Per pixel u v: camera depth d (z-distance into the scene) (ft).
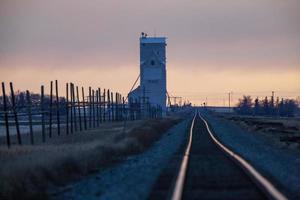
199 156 233.14
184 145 305.32
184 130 504.02
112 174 179.93
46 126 615.16
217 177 156.87
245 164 181.27
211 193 126.72
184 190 131.54
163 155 245.65
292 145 298.97
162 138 401.08
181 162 194.59
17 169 157.28
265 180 138.41
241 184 141.28
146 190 135.85
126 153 256.32
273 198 112.88
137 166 200.85
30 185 144.77
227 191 129.49
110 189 143.64
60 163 179.73
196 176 160.25
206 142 331.16
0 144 329.52
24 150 255.70
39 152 237.25
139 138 320.70
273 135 409.90
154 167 193.16
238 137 402.52
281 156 244.83
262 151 272.31
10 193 133.80
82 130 505.66
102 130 484.74
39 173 159.63
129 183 152.97
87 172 187.73
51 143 343.05
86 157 206.39
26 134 456.04
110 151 242.78
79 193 143.13
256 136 422.82
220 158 221.66
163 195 125.59
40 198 136.05
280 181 148.56
